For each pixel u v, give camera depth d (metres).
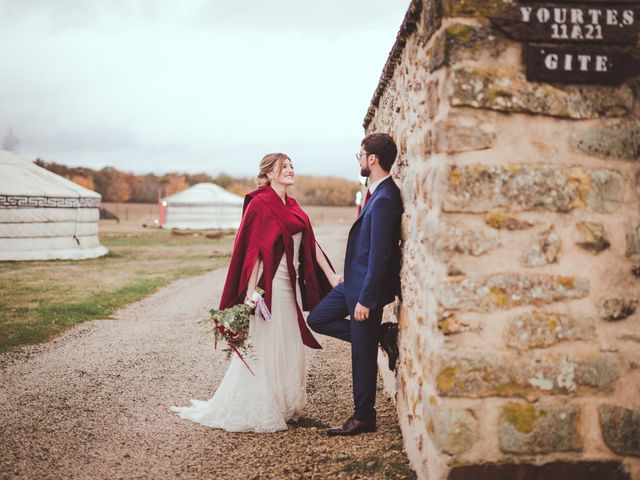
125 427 4.27
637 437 2.70
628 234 2.71
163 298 10.67
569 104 2.67
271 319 4.21
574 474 2.70
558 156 2.68
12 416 4.47
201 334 7.76
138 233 32.91
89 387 5.30
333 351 6.65
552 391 2.69
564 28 2.63
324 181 99.06
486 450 2.68
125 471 3.48
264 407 4.13
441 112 2.71
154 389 5.27
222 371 5.92
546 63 2.63
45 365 6.07
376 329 3.88
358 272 3.82
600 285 2.71
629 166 2.70
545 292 2.69
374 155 3.73
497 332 2.68
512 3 2.62
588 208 2.70
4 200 15.98
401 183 3.87
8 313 8.71
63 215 17.17
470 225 2.67
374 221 3.62
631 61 2.67
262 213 4.24
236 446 3.85
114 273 13.98
